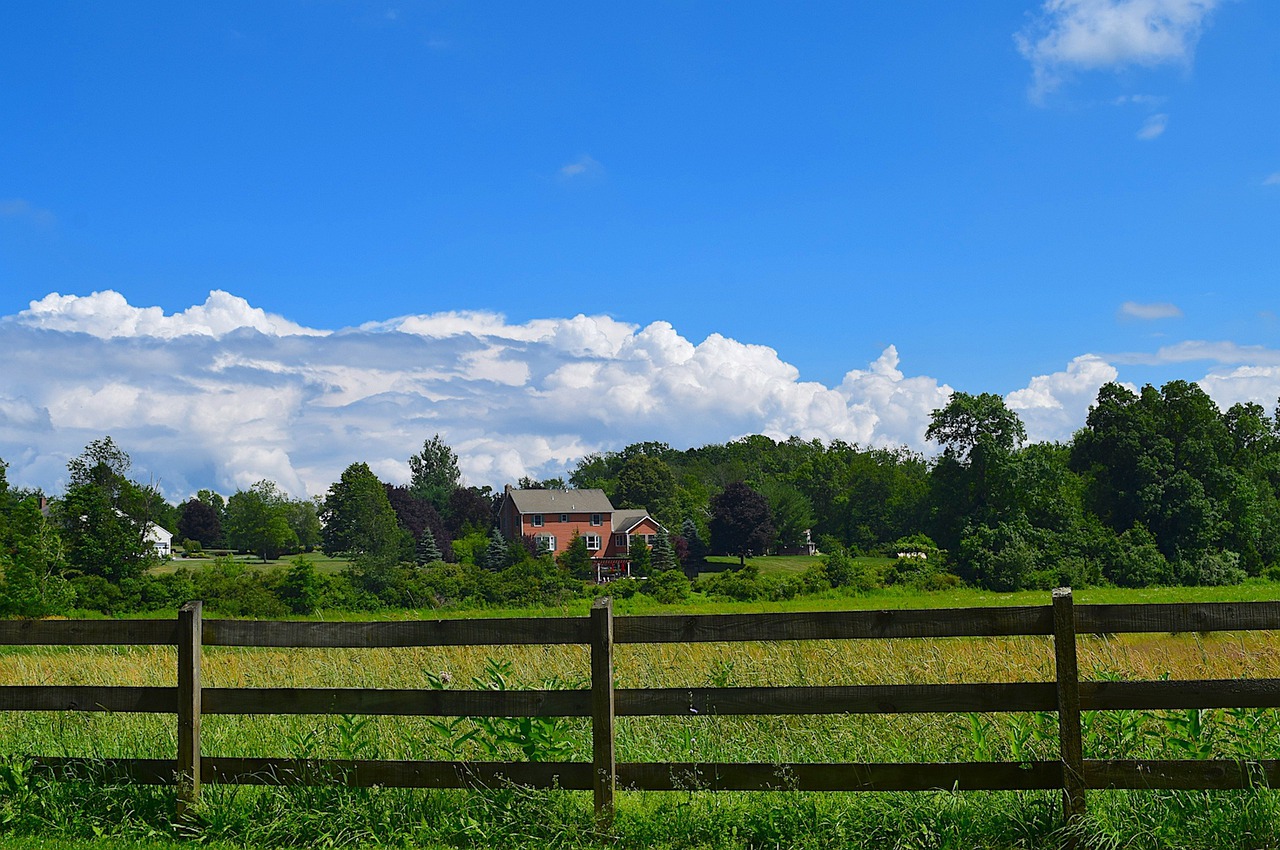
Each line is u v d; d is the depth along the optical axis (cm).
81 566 6112
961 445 8312
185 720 638
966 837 574
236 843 609
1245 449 8738
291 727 798
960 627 583
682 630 605
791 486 12662
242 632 648
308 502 12469
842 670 1001
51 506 6188
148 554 6431
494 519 13038
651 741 767
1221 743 655
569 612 6525
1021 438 8200
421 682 1077
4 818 632
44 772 664
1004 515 7912
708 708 606
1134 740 670
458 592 7162
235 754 761
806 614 596
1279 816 554
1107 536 7725
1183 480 7844
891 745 759
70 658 1245
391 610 6525
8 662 1214
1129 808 584
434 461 16725
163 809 650
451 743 743
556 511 11338
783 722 811
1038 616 579
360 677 1113
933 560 7931
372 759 675
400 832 609
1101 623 571
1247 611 553
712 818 607
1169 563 7575
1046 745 691
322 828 612
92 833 627
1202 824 564
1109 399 8375
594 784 604
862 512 11588
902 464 13562
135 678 1153
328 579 6944
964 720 779
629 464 13688
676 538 10400
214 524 12594
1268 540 8012
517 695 620
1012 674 975
